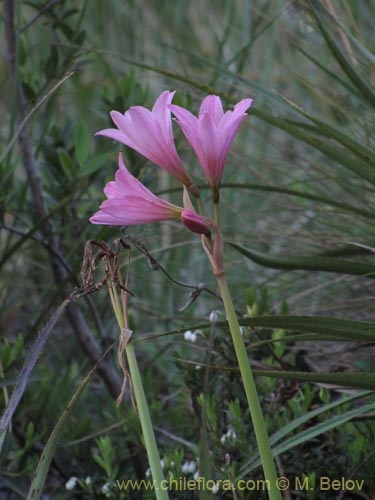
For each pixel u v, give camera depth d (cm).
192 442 113
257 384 107
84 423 115
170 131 78
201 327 86
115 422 116
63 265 119
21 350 108
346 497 98
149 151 78
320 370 114
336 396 109
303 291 133
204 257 157
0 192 115
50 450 82
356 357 114
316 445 102
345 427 103
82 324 120
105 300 137
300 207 140
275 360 108
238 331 78
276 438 91
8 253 115
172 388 135
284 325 87
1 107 156
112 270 83
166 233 157
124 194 78
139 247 85
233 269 155
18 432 111
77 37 122
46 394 125
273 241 147
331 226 134
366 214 109
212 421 102
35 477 81
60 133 123
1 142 125
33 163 118
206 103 79
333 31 128
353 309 124
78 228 124
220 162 77
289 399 105
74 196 121
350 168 100
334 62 152
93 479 107
